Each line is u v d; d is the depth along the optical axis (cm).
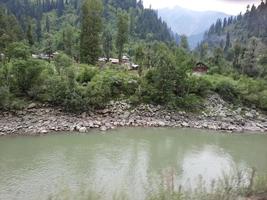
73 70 6531
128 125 5784
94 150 4247
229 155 4416
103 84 6412
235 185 2258
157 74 6806
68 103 5722
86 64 8531
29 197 2753
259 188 1905
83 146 4406
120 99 6481
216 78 8256
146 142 4838
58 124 5306
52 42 14400
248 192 1867
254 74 11662
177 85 6969
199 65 10106
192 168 3728
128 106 6344
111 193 2861
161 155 4209
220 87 7556
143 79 6950
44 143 4441
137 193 2875
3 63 6788
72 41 12381
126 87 6719
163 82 6700
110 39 14462
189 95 6950
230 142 5197
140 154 4191
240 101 7494
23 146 4253
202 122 6338
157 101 6650
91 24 9288
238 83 7950
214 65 10912
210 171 3641
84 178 3228
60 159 3806
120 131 5388
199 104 6969
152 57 8506
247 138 5559
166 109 6531
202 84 7325
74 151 4150
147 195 2716
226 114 6862
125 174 3391
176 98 6731
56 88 5800
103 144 4562
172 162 3925
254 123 6700
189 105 6731
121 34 11238
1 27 11738
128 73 7619
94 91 6038
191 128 5984
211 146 4862
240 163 4041
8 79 5881
